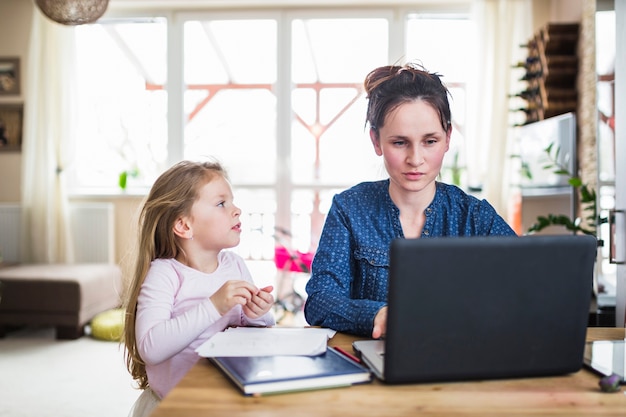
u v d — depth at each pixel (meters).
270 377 0.93
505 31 4.76
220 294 1.22
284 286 5.20
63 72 5.10
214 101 6.28
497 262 0.93
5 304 4.11
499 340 0.96
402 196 1.38
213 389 0.94
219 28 5.86
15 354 3.80
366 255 1.38
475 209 1.40
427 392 0.94
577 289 0.98
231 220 1.45
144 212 1.46
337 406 0.88
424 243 0.91
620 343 1.21
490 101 4.82
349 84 6.04
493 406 0.88
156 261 1.41
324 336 1.18
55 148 5.13
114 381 3.28
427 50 5.41
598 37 3.15
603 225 3.08
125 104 5.74
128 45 5.70
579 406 0.89
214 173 1.47
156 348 1.20
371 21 5.48
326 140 6.15
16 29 5.26
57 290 4.11
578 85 4.00
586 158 3.75
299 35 5.52
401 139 1.25
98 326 4.15
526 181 4.38
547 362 0.99
